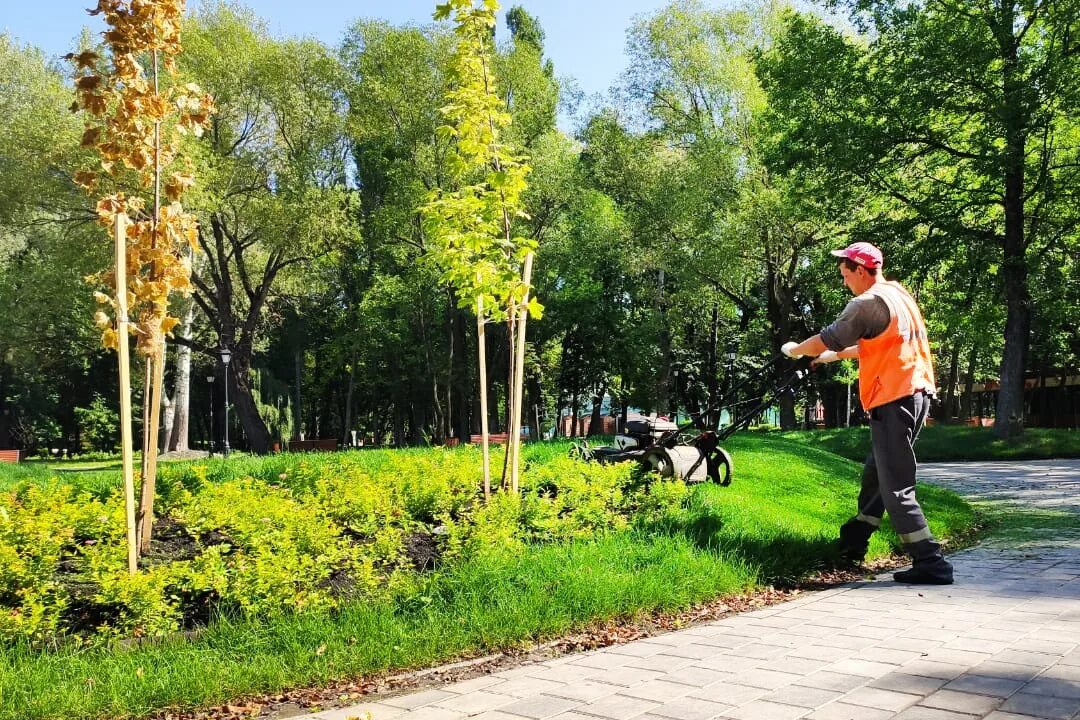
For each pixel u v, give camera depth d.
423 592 5.30
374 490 7.38
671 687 3.79
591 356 46.22
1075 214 27.17
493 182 7.62
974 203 27.14
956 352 43.72
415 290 35.94
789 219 31.25
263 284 35.06
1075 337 39.19
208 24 31.25
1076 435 26.58
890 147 26.72
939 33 25.59
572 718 3.42
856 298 6.33
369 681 4.21
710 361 45.34
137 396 46.31
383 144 33.81
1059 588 5.69
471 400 46.41
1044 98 24.83
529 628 4.88
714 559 6.30
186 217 6.26
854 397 50.78
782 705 3.43
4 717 3.57
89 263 28.39
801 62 27.45
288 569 5.16
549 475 8.74
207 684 3.95
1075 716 3.13
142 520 6.02
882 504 6.84
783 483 10.14
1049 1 25.41
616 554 6.23
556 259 35.66
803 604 5.54
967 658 4.01
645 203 35.03
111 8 6.04
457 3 7.66
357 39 33.78
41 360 44.44
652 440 9.52
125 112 6.00
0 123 30.30
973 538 8.77
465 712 3.58
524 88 32.41
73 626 4.77
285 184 32.09
